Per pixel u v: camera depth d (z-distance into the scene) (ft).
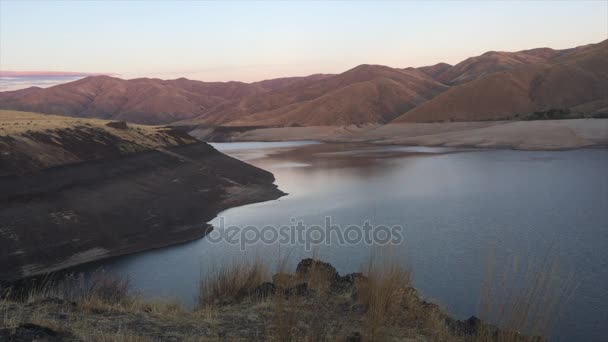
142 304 22.21
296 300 20.68
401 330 18.11
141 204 109.40
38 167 110.73
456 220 98.68
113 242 86.22
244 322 18.39
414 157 258.16
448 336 18.40
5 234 77.25
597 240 78.79
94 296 22.65
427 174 181.27
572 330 44.21
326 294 22.34
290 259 66.90
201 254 78.84
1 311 18.06
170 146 177.78
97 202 102.47
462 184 151.23
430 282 59.16
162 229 96.73
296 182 169.89
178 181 138.51
